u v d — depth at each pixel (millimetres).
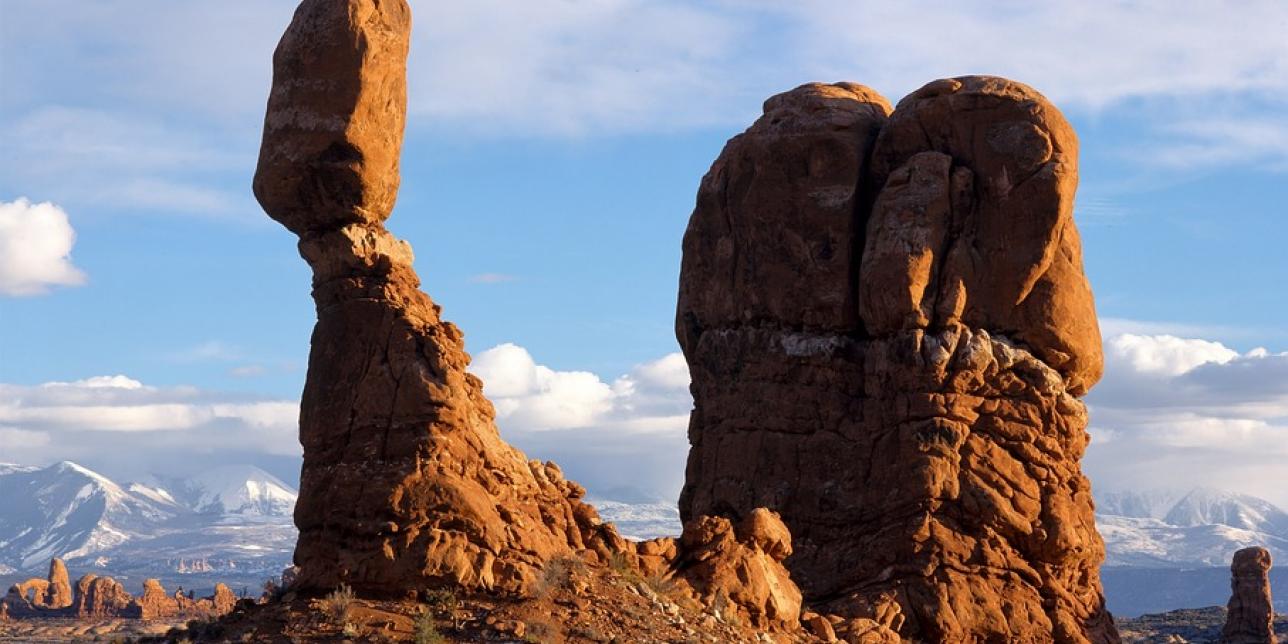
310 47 32406
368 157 32406
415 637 29078
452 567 30609
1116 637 43125
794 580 41438
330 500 31312
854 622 38219
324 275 32906
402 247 33594
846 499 42000
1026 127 42406
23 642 121188
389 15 32906
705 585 35062
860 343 43281
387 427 31500
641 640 30672
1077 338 42594
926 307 42031
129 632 131500
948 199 42500
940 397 41312
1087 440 43281
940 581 40062
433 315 33125
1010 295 42094
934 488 40719
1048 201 41938
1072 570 42188
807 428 43000
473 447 31906
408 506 30844
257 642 29422
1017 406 42031
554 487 34219
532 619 30125
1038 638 40344
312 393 32312
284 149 32406
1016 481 41469
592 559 33531
